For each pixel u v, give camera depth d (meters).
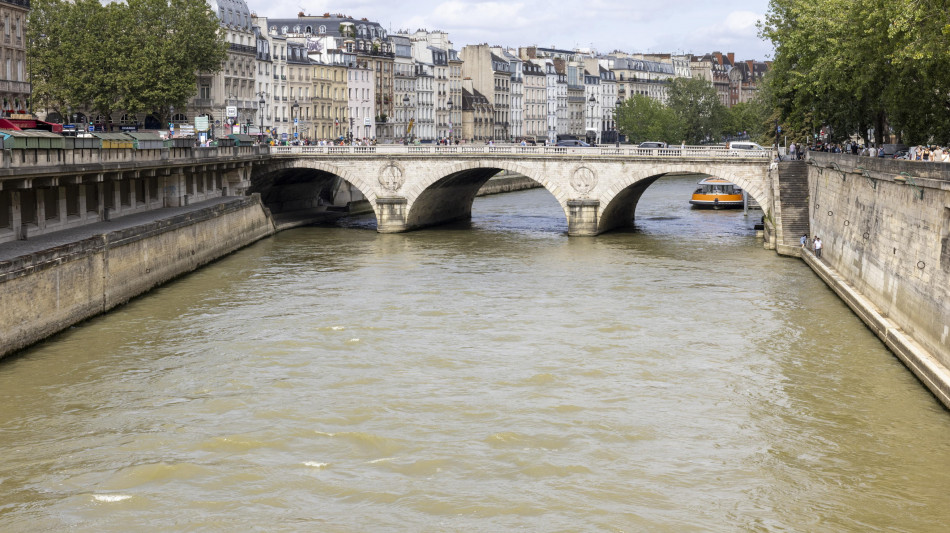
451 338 54.91
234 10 149.50
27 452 38.53
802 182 88.44
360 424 41.44
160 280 69.50
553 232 104.19
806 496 34.97
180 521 33.31
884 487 35.59
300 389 45.81
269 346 52.97
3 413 42.44
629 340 54.50
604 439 39.94
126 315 59.81
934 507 34.09
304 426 41.19
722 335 55.41
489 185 155.62
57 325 54.16
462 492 35.31
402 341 54.28
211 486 35.81
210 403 43.91
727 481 36.19
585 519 33.41
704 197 128.12
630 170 98.81
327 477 36.47
